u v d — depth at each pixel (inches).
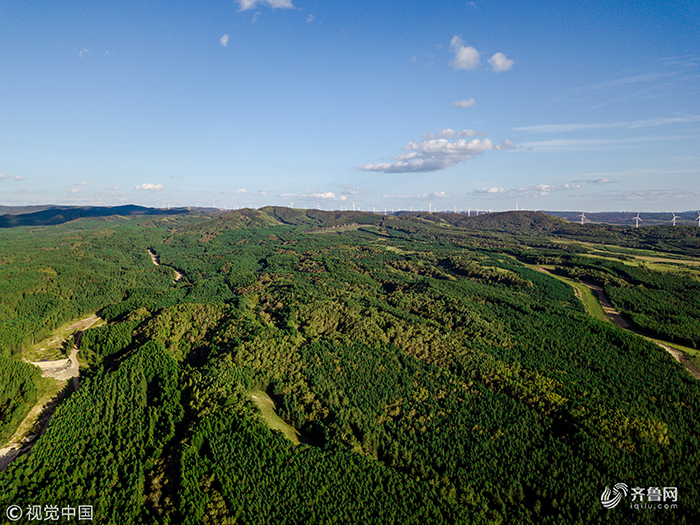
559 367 5644.7
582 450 4079.7
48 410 5605.3
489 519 3550.7
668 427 4298.7
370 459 4121.6
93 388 5438.0
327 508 3489.2
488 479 3905.0
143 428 4611.2
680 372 5462.6
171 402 5007.4
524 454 4158.5
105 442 4414.4
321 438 4544.8
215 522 3316.9
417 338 6441.9
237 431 4259.4
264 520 3371.1
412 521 3427.7
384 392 5196.9
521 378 5339.6
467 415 4751.5
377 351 6156.5
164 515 3430.1
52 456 4195.4
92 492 3688.5
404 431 4589.1
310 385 5378.9
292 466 3855.8
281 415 4926.2
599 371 5521.7
